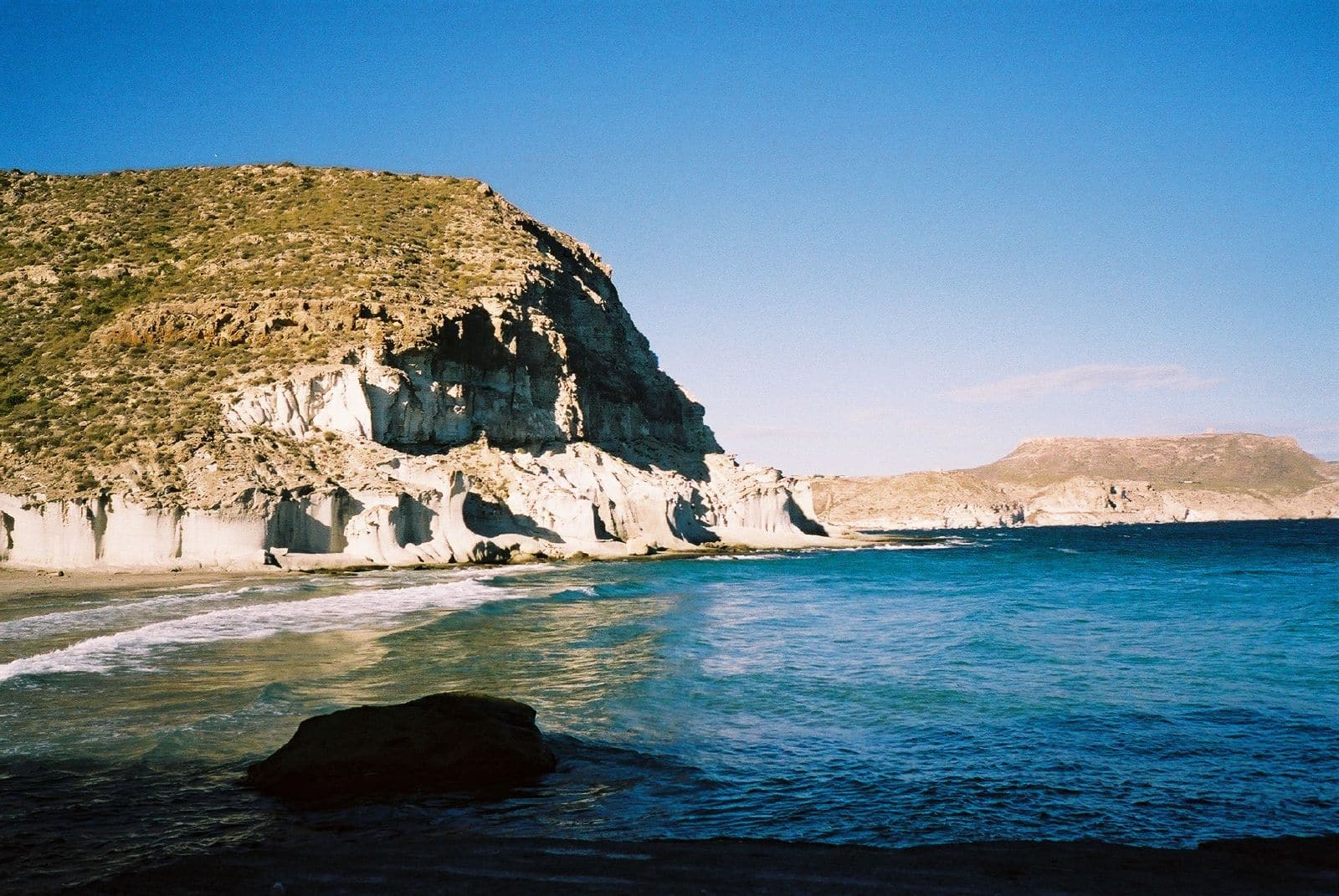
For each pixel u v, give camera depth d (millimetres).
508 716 14266
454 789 12633
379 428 63125
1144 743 15586
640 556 70062
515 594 40594
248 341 65438
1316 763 14375
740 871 9391
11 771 13109
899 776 13688
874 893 8789
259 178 102500
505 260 85250
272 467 54344
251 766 12977
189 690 18500
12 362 64250
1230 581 54625
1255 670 22641
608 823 11289
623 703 18531
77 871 9266
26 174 101375
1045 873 9539
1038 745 15398
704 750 15062
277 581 44250
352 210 92062
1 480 48906
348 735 13156
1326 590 47156
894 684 20734
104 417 55906
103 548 47625
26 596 36688
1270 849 10484
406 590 40344
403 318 68062
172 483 50125
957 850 10352
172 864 9383
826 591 46750
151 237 85812
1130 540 144750
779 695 19422
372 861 9531
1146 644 27266
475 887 8734
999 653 25406
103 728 15414
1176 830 11406
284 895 8484
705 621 32594
